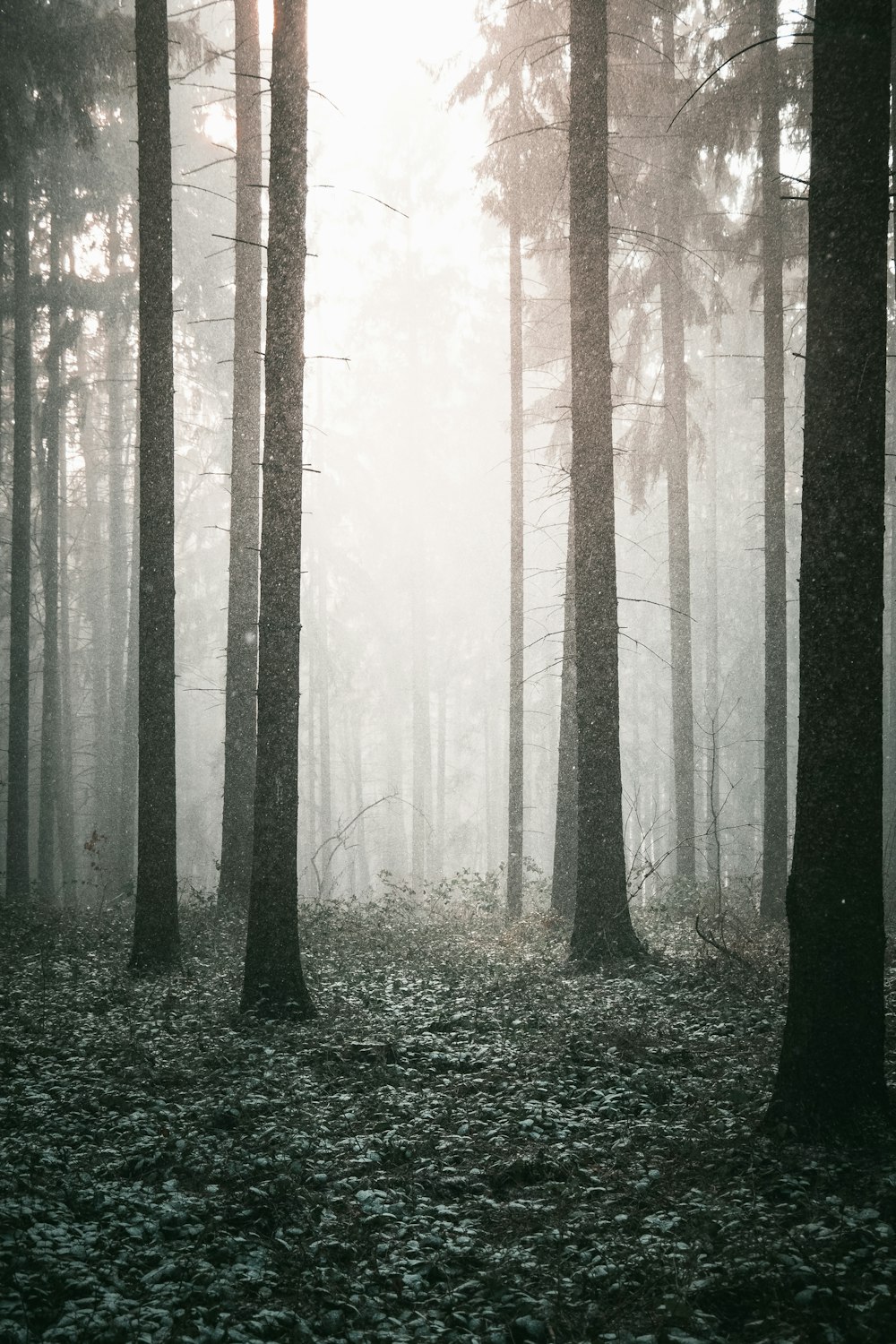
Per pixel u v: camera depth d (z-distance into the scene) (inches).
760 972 399.5
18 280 789.9
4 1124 247.1
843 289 229.5
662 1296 168.4
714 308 760.3
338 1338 160.6
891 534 898.1
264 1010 360.2
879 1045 227.1
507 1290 173.6
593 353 471.8
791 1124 225.9
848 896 227.5
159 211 449.1
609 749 465.7
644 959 447.5
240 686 623.5
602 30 468.1
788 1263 171.8
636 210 708.7
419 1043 321.1
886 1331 152.5
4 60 616.7
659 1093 265.9
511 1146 237.6
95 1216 199.8
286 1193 209.6
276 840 371.9
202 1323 161.2
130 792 920.3
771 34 633.6
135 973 433.7
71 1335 156.3
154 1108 261.0
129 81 665.0
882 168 228.2
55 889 959.0
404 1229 196.5
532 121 655.8
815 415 233.3
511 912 717.9
